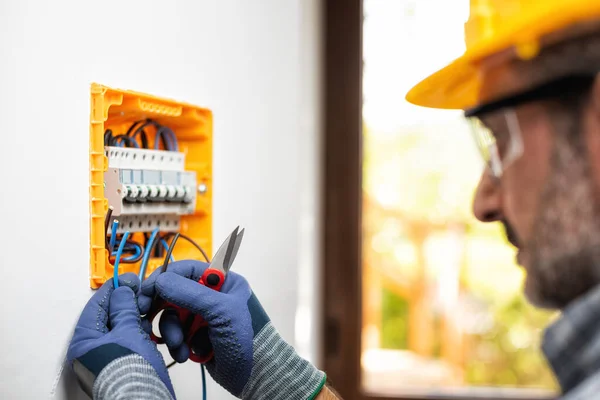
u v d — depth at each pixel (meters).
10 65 0.59
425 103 0.67
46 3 0.63
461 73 0.56
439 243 2.72
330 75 1.67
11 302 0.60
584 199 0.42
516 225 0.47
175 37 0.86
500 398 1.65
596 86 0.41
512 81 0.46
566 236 0.42
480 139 0.53
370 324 2.59
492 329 2.71
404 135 2.74
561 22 0.41
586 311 0.42
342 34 1.66
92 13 0.70
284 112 1.22
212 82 0.95
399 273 2.67
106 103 0.72
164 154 0.82
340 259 1.69
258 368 0.71
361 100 1.67
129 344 0.64
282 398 0.72
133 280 0.71
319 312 1.64
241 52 1.05
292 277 1.27
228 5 1.00
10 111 0.59
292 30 1.26
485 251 2.73
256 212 1.10
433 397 1.65
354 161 1.67
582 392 0.40
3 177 0.58
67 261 0.67
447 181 2.76
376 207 2.68
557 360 0.44
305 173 1.42
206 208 0.91
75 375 0.68
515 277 2.70
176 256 0.87
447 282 2.67
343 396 1.68
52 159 0.64
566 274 0.43
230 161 1.00
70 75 0.67
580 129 0.42
